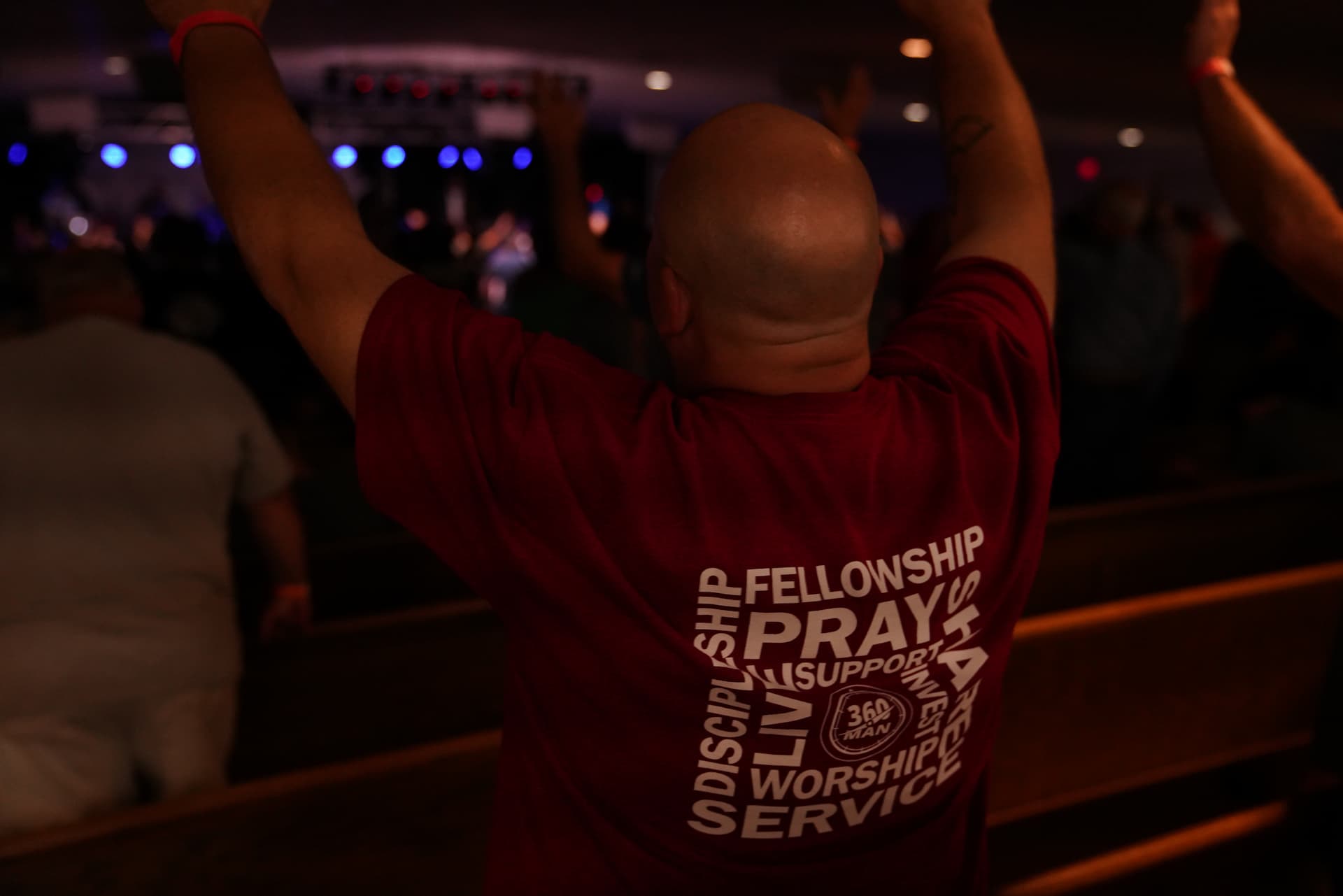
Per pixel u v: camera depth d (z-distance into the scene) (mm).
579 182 2549
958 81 1064
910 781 834
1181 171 19609
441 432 737
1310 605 2480
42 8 8594
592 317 3756
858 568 762
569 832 819
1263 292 5270
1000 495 820
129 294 2006
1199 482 4766
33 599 1906
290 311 768
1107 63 10375
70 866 1518
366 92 13055
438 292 771
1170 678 2324
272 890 1661
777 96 13484
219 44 854
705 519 738
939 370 849
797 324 764
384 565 3223
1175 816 2775
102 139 17047
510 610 782
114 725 2014
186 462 2012
